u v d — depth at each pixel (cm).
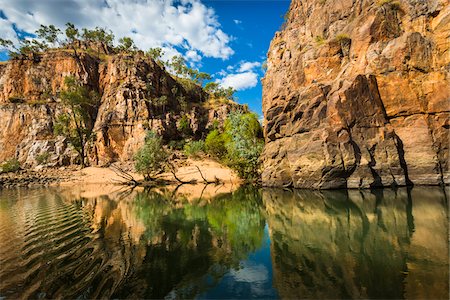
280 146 3747
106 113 8175
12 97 8794
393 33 3528
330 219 1727
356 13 4319
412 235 1258
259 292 788
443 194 2344
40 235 1428
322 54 4125
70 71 9144
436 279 799
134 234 1466
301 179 3300
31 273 900
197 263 1036
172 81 11206
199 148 6831
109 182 5706
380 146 3058
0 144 8150
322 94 3341
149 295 773
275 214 2003
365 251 1089
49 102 8806
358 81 3167
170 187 4597
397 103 3173
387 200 2216
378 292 744
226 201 2780
